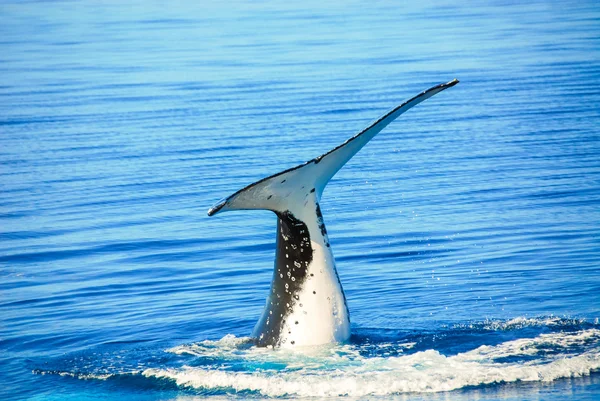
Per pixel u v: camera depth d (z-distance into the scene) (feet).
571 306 182.60
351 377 141.79
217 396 140.97
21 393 148.97
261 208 145.79
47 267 232.94
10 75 568.00
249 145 364.17
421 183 305.53
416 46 614.34
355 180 314.14
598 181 296.30
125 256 239.91
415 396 135.95
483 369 143.64
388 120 148.66
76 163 352.90
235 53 616.80
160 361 158.30
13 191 314.35
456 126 395.14
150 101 471.21
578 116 400.06
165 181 320.09
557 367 143.02
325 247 151.84
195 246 246.47
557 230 242.58
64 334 180.96
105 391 147.33
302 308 152.76
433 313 179.93
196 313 190.60
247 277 216.54
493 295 191.93
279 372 145.48
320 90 472.85
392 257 226.79
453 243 236.22
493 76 500.74
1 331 184.75
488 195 285.43
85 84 527.81
